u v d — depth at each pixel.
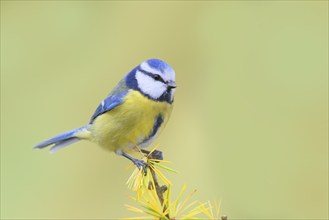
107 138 8.30
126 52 12.47
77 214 11.02
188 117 11.71
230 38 12.26
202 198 10.77
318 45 12.02
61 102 12.31
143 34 12.50
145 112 8.02
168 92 8.09
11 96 12.44
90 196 11.14
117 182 11.15
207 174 11.03
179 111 11.77
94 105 12.21
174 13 12.52
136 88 8.09
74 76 12.48
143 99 8.02
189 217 5.00
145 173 5.83
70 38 12.78
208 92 11.88
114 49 12.53
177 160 11.29
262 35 12.23
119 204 10.98
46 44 12.76
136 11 12.68
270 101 11.53
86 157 11.37
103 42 12.61
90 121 8.77
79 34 12.77
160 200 5.34
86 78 12.41
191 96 11.92
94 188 11.20
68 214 11.05
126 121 8.05
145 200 5.18
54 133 12.09
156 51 12.34
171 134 11.59
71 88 12.40
